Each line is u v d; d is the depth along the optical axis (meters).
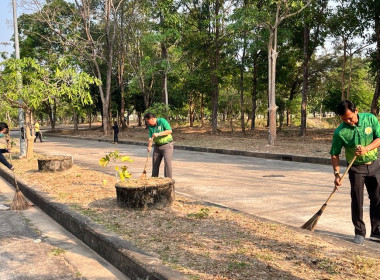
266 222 4.73
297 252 3.61
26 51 33.88
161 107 23.41
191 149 18.25
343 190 7.44
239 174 9.91
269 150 15.20
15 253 4.41
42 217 6.10
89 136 30.91
